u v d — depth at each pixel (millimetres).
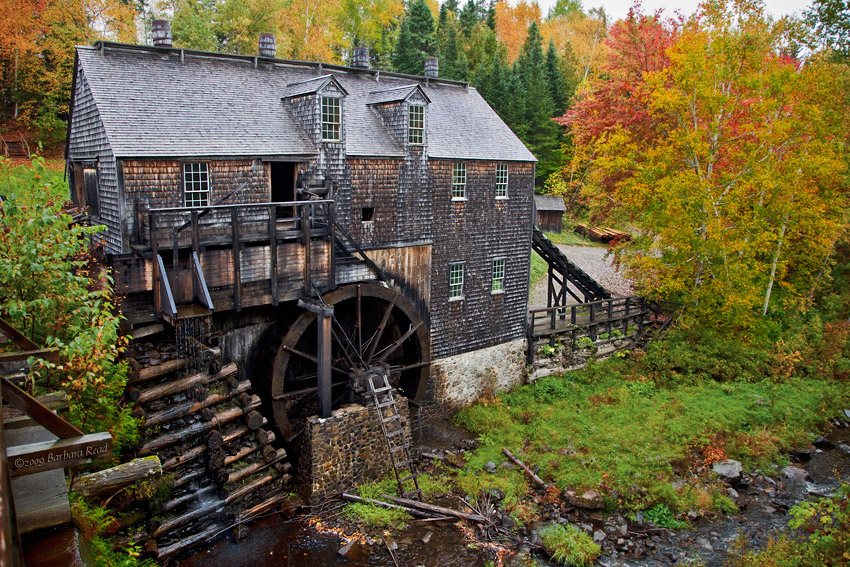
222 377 12625
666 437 15789
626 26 24578
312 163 14234
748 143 20188
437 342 17578
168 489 11141
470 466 15031
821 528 11062
